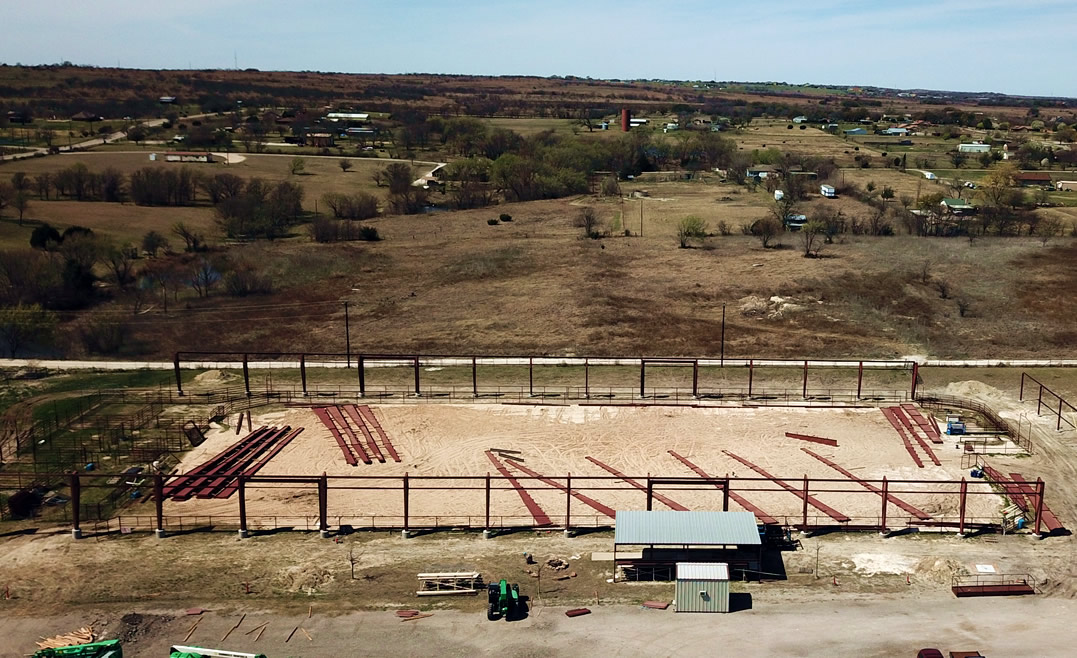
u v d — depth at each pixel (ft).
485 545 215.72
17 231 526.16
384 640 176.76
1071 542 213.25
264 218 569.64
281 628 181.27
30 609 188.85
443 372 338.75
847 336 373.20
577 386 322.34
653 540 197.36
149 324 393.29
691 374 333.83
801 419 292.81
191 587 196.95
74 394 313.94
